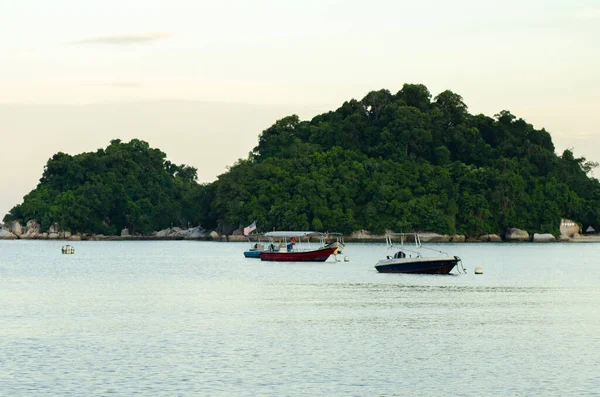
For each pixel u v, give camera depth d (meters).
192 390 51.44
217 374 55.53
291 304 93.50
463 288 113.56
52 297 103.25
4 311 87.62
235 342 67.19
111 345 65.75
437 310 87.88
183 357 60.97
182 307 91.00
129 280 132.75
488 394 51.03
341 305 92.38
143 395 50.28
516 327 75.62
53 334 71.12
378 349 64.44
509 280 128.88
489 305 92.69
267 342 67.25
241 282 126.00
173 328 74.50
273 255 185.25
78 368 57.19
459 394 51.00
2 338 68.94
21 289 115.81
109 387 51.97
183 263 184.25
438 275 137.12
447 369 57.44
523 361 60.09
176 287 117.94
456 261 136.00
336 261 183.88
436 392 51.41
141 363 58.81
